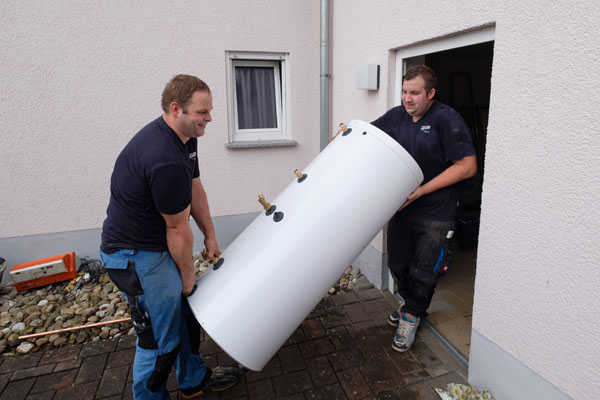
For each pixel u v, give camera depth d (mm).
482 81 5156
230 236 3900
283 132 3947
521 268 1737
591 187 1404
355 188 1827
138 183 1532
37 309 2916
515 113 1678
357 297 3080
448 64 4930
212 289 1790
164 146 1512
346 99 3400
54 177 3275
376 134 1893
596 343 1455
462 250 3809
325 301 3027
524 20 1585
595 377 1473
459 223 3754
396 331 2580
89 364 2359
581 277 1480
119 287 1707
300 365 2324
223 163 3705
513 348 1833
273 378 2227
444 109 2078
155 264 1647
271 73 3855
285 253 1752
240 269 1778
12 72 3002
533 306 1701
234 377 2162
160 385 1787
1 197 3188
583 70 1381
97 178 3383
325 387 2152
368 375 2230
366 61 2982
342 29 3336
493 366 1966
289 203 1899
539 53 1537
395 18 2525
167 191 1493
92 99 3225
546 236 1602
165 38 3289
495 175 1819
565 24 1423
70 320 2787
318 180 1895
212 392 2133
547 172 1564
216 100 3549
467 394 2029
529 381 1766
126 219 1601
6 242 3279
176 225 1596
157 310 1678
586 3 1342
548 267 1609
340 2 3309
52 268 3182
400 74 2686
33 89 3076
